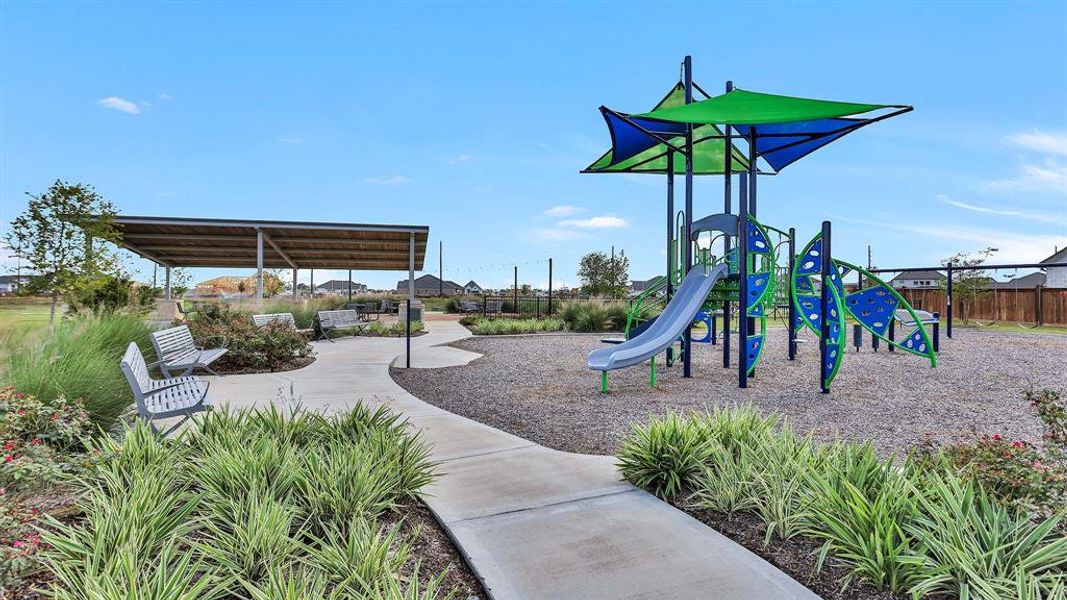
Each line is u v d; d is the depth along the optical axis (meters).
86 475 2.82
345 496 2.75
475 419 5.57
